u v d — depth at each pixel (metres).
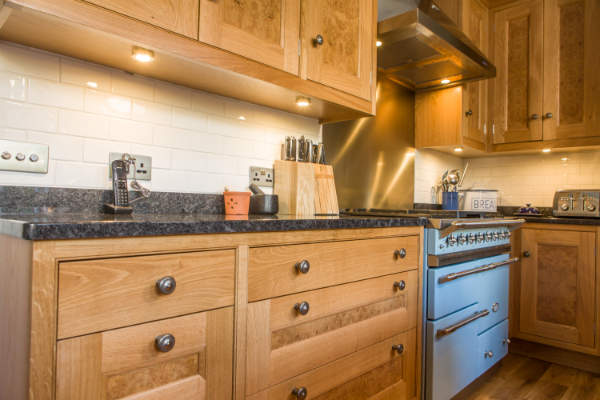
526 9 2.78
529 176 3.11
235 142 1.67
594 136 2.51
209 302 0.89
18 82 1.14
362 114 1.83
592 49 2.53
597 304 2.30
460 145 2.62
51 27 1.00
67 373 0.68
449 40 1.96
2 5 0.88
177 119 1.48
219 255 0.91
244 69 1.26
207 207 1.55
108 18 0.97
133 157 1.36
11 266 0.73
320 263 1.16
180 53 1.10
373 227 1.36
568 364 2.40
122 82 1.34
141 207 1.36
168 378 0.83
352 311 1.28
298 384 1.09
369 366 1.34
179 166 1.49
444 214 2.23
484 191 2.97
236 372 0.94
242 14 1.26
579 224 2.37
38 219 0.79
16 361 0.70
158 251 0.81
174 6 1.09
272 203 1.62
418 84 2.63
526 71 2.79
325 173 1.86
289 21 1.40
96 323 0.72
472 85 2.73
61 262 0.68
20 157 1.13
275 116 1.83
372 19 1.79
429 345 1.61
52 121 1.20
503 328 2.21
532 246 2.55
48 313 0.66
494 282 2.11
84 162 1.26
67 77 1.22
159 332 0.81
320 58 1.53
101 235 0.72
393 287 1.45
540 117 2.71
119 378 0.75
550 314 2.47
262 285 1.00
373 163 2.39
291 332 1.08
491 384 2.10
